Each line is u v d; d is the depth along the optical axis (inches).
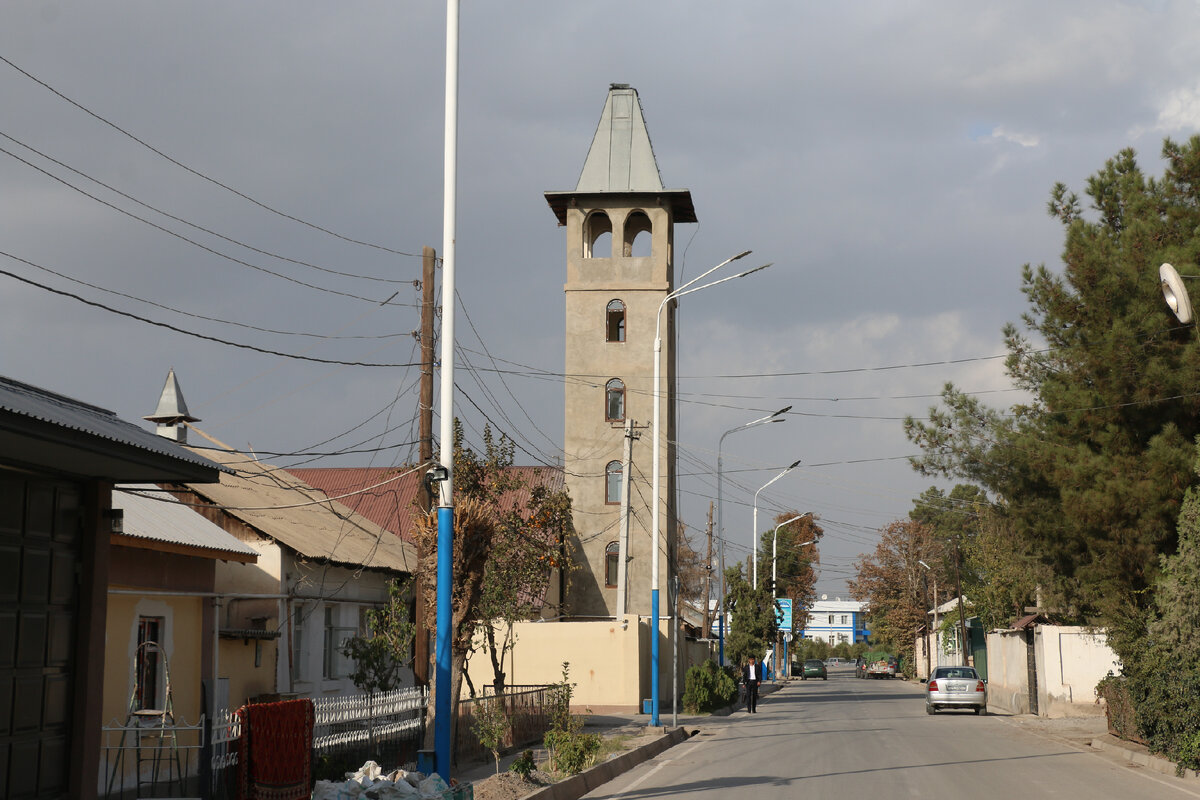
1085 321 906.1
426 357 810.8
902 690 2642.7
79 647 482.9
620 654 1491.1
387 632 893.2
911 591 3708.2
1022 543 1064.2
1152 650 825.5
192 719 759.1
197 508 898.7
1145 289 868.0
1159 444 841.5
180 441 972.6
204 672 775.1
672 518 1865.2
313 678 983.6
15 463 438.9
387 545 1267.2
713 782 716.0
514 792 613.6
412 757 751.1
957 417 1008.9
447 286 611.5
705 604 2359.7
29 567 453.4
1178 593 754.2
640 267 1903.3
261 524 933.2
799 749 949.8
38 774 452.4
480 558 716.7
